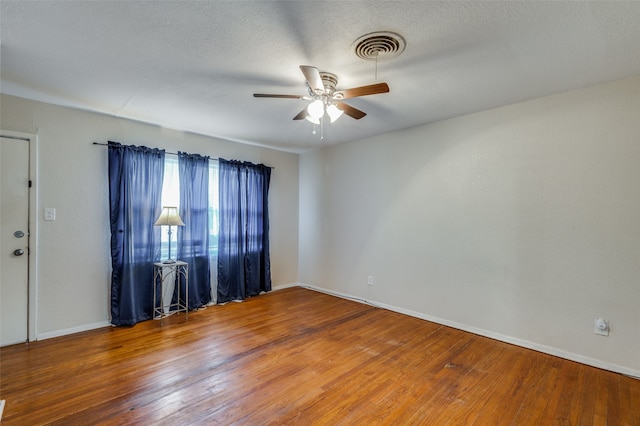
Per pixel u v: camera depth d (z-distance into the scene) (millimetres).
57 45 2033
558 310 2770
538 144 2883
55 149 3074
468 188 3340
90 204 3270
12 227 2863
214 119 3504
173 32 1886
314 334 3201
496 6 1632
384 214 4121
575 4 1610
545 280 2844
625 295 2465
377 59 2182
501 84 2584
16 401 2018
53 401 2021
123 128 3500
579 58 2156
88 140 3266
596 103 2592
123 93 2805
